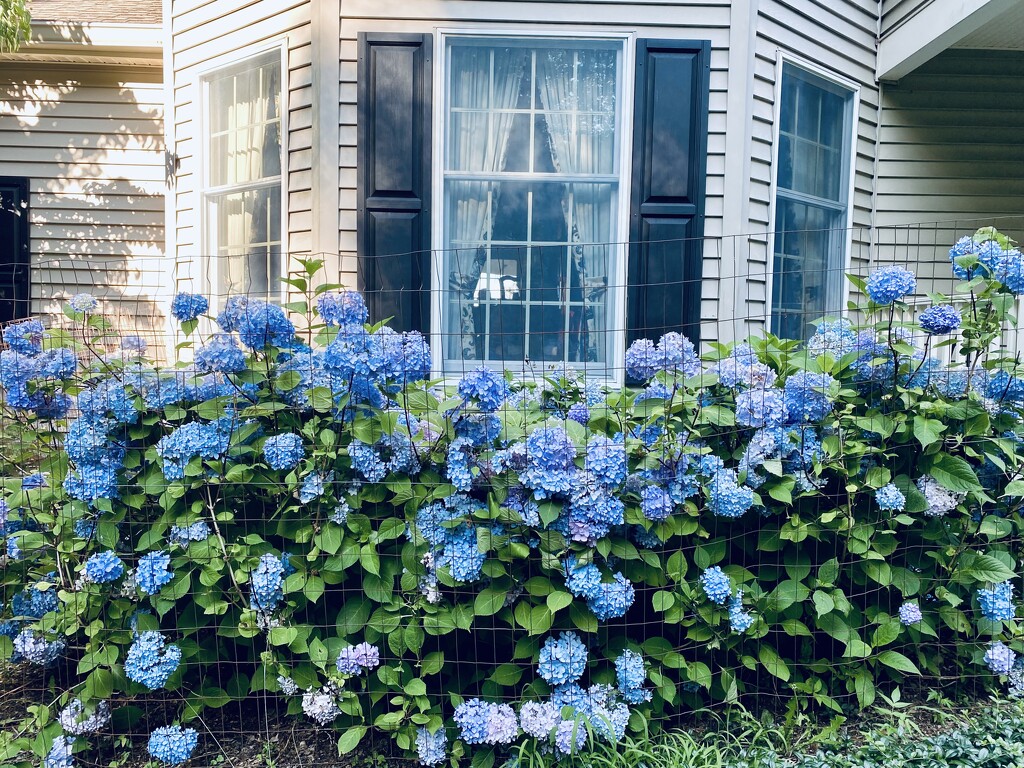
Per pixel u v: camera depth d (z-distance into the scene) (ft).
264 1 12.24
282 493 7.00
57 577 7.27
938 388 7.38
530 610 6.69
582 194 11.59
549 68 11.43
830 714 7.25
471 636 7.18
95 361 7.40
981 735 6.59
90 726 6.72
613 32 11.20
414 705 6.73
